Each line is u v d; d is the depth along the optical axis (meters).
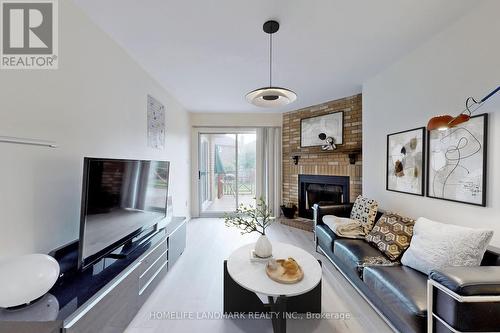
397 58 2.44
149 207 2.20
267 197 4.93
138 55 2.38
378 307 1.78
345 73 2.82
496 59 1.52
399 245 1.96
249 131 5.07
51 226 1.46
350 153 3.70
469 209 1.71
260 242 1.82
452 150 1.83
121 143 2.25
